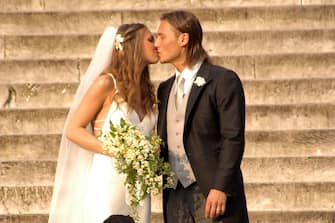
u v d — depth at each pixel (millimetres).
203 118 11461
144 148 11492
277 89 16734
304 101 16734
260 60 17281
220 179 11258
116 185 12008
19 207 15047
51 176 15438
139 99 12125
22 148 15906
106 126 12016
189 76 11641
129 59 12047
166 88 11852
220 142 11539
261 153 15820
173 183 11672
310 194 14961
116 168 11766
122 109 12008
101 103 12078
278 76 17281
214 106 11469
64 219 12352
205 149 11492
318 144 15836
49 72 17422
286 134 15805
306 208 14961
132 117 12047
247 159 15367
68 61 17422
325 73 17297
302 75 17297
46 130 16359
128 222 11102
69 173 12383
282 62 17281
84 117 12023
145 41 12086
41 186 15062
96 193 12023
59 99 16922
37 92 16922
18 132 16344
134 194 11727
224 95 11398
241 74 17281
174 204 11711
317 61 17297
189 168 11570
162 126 11766
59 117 16344
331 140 15820
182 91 11641
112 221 11078
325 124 16266
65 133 12383
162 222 14648
